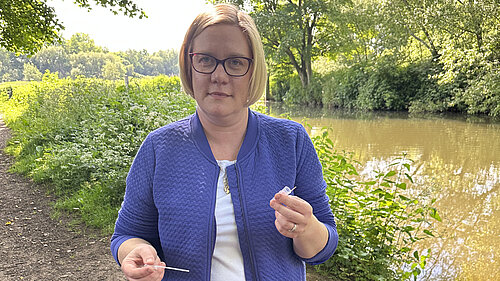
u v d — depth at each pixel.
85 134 7.19
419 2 21.92
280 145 1.17
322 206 1.22
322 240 1.08
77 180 6.07
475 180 7.59
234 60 1.05
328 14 29.20
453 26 19.34
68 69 118.62
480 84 18.58
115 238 1.20
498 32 18.25
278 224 0.99
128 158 5.99
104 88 11.20
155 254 1.03
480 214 5.63
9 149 8.91
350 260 3.70
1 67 114.81
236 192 1.09
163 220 1.09
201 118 1.15
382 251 3.69
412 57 26.11
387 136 13.79
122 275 3.79
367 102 26.00
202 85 1.07
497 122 17.36
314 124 17.83
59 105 10.02
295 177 1.17
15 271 3.85
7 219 5.11
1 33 12.03
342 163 3.83
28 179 6.70
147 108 8.06
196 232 1.06
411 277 3.80
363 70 27.89
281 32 30.22
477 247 4.49
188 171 1.10
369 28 28.12
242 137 1.16
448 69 20.03
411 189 6.49
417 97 24.41
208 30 1.05
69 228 4.85
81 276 3.76
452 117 19.97
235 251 1.09
